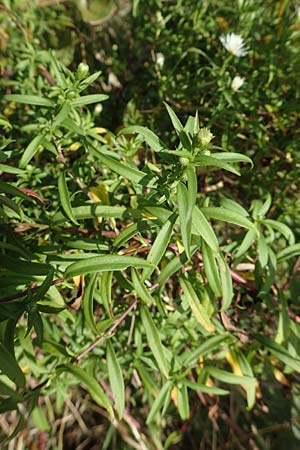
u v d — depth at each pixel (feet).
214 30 1.60
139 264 0.82
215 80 1.44
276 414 1.47
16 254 0.93
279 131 1.53
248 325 1.32
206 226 0.82
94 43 1.76
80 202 1.01
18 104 1.46
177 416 1.46
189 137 0.84
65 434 1.52
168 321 1.21
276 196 1.44
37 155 1.27
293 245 1.11
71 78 1.09
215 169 1.48
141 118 1.59
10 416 1.43
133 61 1.77
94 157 1.22
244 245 1.05
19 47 1.54
